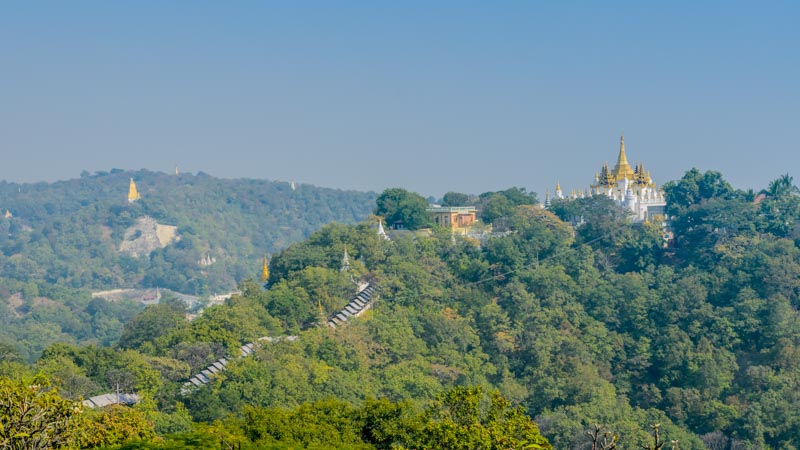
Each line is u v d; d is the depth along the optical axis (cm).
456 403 17788
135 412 17700
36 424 13625
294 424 18275
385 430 18550
